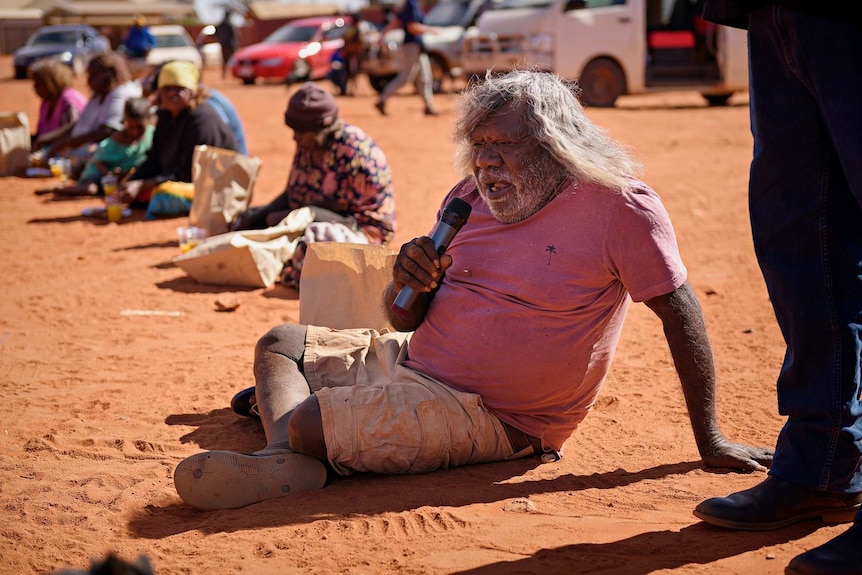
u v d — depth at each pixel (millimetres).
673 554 2924
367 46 24891
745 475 3535
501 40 19344
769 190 2932
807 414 2959
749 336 5723
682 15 19625
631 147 3518
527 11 19422
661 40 19422
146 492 3557
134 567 1515
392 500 3375
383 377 3789
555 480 3555
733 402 4492
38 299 6727
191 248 7770
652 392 4707
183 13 55906
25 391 4828
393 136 16203
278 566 2930
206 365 5238
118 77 11547
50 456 3959
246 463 3400
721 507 3029
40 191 11445
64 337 5820
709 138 15469
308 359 3885
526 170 3297
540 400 3580
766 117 2902
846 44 2676
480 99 3324
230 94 25781
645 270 3305
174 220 9617
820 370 2912
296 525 3205
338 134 6883
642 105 20969
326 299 4512
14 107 22234
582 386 3580
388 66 24500
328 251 4500
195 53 30406
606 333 3502
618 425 4215
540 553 2949
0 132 12664
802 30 2732
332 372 3873
